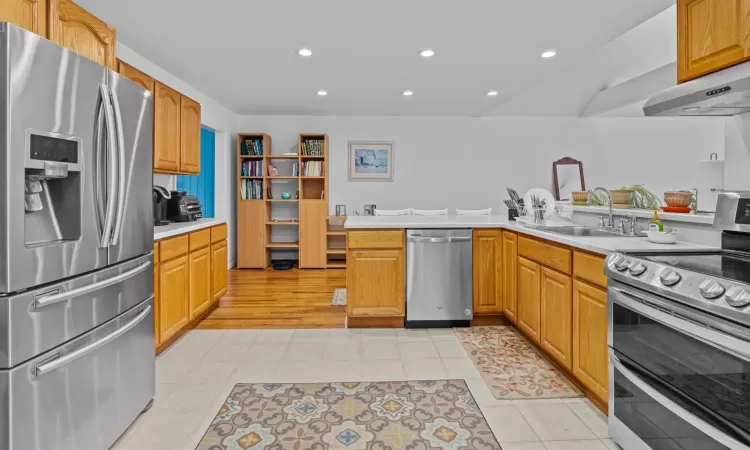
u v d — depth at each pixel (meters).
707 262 1.46
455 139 6.20
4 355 1.16
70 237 1.43
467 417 1.88
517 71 3.93
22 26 1.49
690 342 1.26
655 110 1.91
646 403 1.46
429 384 2.21
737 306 1.08
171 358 2.58
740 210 1.58
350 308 3.11
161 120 3.09
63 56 1.34
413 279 3.11
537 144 6.23
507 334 3.02
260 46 3.28
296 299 4.09
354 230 3.09
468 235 3.12
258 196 5.86
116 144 1.57
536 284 2.56
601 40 3.14
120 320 1.68
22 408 1.20
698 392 1.22
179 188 4.75
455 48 3.32
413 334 3.03
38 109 1.24
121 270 1.69
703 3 1.66
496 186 6.25
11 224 1.17
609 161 6.22
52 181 1.40
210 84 4.43
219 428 1.79
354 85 4.45
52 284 1.33
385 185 6.19
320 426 1.81
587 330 1.95
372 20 2.79
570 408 1.96
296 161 6.09
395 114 6.04
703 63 1.66
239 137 5.75
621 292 1.60
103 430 1.56
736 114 1.88
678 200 2.13
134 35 3.04
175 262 2.74
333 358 2.58
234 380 2.27
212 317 3.48
